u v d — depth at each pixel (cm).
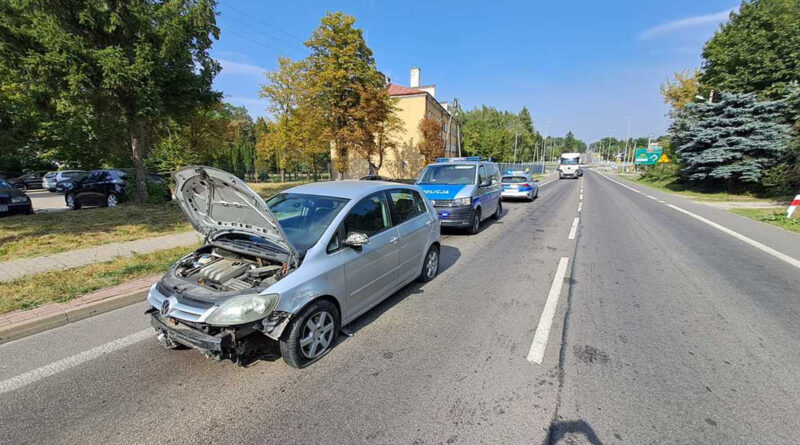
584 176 4712
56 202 1798
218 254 371
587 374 299
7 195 993
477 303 452
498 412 253
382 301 435
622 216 1198
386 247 409
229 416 250
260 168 4106
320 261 323
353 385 285
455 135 4953
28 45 870
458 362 317
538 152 10556
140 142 1221
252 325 282
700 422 242
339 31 1972
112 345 347
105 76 914
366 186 437
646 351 335
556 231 941
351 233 356
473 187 899
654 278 550
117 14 935
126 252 632
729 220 1097
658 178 3000
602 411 254
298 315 301
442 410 255
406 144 3484
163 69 1017
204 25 1093
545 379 292
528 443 224
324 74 1950
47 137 2022
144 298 460
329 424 242
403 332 374
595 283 529
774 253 699
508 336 365
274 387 283
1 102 1148
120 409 258
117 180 1356
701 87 2386
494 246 771
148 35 999
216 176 297
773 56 1812
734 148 1758
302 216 371
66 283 470
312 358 317
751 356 325
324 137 2133
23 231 783
